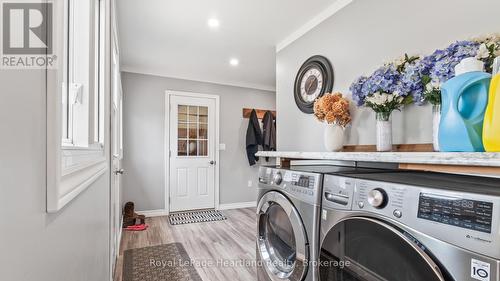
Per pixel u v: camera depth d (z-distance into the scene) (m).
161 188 3.89
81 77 0.90
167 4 2.06
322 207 1.10
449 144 1.04
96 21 1.18
